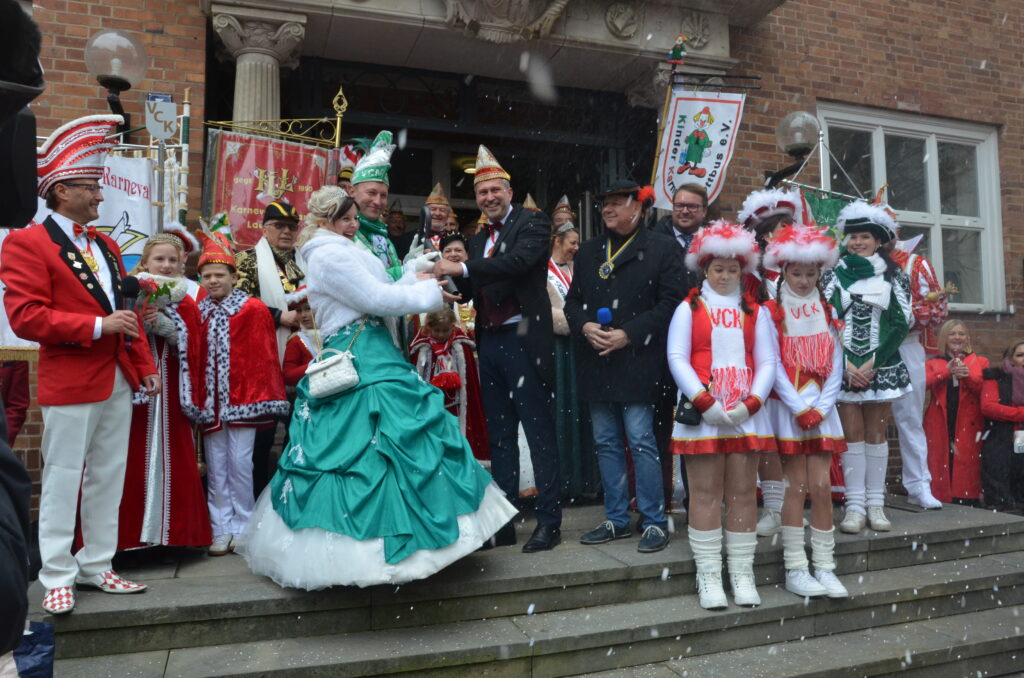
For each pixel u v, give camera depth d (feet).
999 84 27.45
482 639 9.56
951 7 26.94
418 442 9.99
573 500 16.06
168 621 9.18
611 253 13.01
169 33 18.43
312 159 18.33
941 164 27.07
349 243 10.71
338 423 10.03
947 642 11.19
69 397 9.35
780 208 14.66
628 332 12.13
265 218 14.84
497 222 12.79
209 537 11.62
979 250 27.35
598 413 12.94
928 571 13.19
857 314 14.16
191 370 11.84
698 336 11.32
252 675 8.52
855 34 25.43
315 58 21.65
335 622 9.73
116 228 15.15
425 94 23.99
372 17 19.24
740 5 22.30
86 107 17.79
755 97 24.00
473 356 14.33
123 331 9.54
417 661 9.05
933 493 19.54
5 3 2.95
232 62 20.29
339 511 9.47
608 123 24.86
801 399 11.65
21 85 2.99
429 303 10.52
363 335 10.53
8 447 3.34
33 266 9.38
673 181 20.36
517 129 23.97
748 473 11.20
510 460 12.57
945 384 19.72
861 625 11.75
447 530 9.51
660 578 11.34
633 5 21.65
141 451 11.23
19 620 3.09
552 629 9.96
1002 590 13.05
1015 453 18.93
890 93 25.76
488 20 19.95
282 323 13.88
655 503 12.23
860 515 13.92
